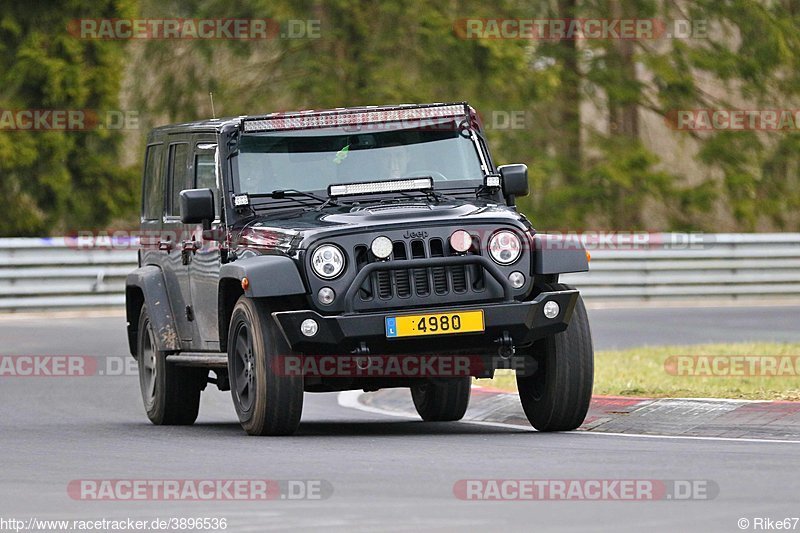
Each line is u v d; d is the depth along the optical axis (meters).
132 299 44.44
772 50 124.00
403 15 113.19
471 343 34.19
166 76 118.12
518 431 37.03
